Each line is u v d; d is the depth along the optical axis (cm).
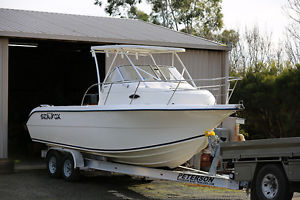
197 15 3191
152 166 833
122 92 848
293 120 1689
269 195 639
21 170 1084
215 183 704
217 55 1368
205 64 1345
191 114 728
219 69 1370
